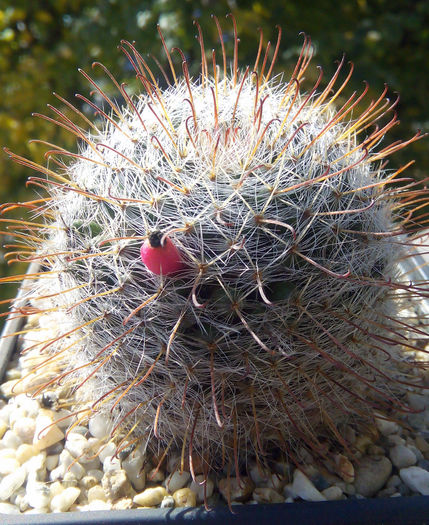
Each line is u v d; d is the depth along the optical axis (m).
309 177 0.09
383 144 0.26
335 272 0.09
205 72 0.11
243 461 0.11
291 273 0.09
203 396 0.09
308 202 0.09
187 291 0.09
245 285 0.09
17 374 0.14
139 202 0.09
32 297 0.12
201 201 0.09
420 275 0.15
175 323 0.09
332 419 0.11
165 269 0.08
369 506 0.10
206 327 0.09
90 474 0.11
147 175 0.09
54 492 0.11
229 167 0.09
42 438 0.12
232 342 0.09
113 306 0.09
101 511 0.10
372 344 0.10
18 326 0.15
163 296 0.09
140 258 0.09
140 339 0.09
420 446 0.11
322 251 0.09
